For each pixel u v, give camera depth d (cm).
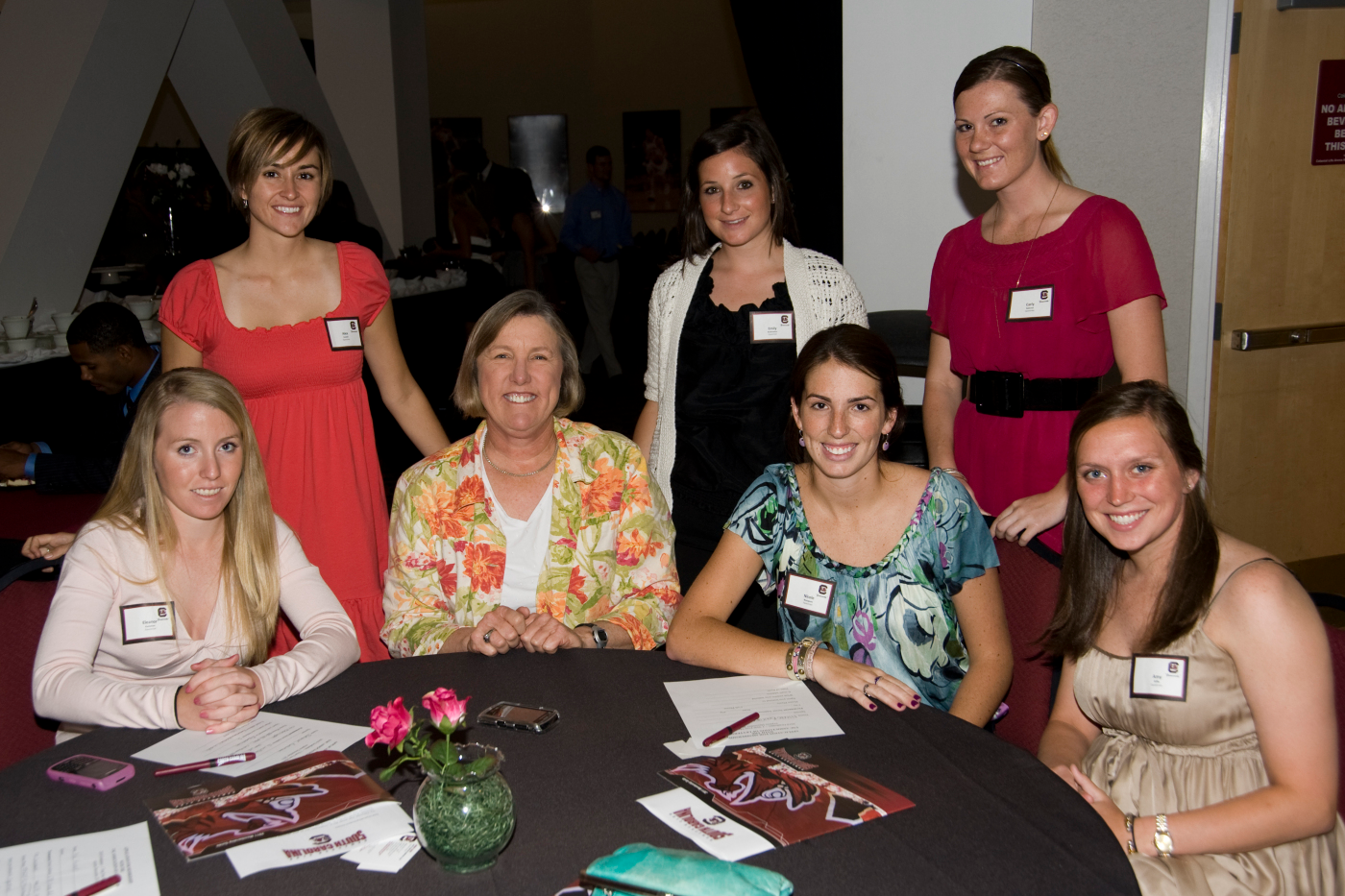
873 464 192
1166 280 386
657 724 158
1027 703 197
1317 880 154
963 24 363
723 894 108
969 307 241
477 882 119
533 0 1238
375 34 859
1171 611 162
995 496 241
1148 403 162
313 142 244
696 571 273
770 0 384
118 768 146
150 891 118
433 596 215
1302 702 153
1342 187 382
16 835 132
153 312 527
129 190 784
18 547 246
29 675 195
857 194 386
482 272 743
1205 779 163
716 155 255
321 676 177
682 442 271
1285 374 392
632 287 930
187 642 191
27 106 490
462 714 121
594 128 1266
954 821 130
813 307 261
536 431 212
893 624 191
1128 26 360
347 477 255
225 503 189
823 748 150
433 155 1268
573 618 216
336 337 250
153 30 532
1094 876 118
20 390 421
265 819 133
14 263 488
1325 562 417
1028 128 223
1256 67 362
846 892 115
